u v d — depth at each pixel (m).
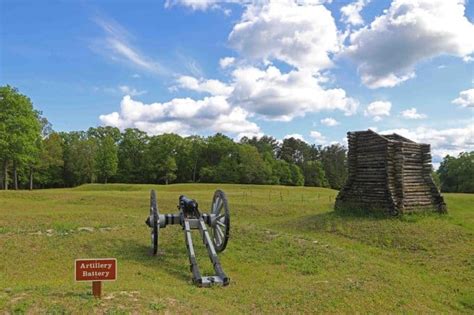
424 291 10.20
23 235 12.88
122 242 13.08
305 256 12.54
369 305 8.70
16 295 6.69
